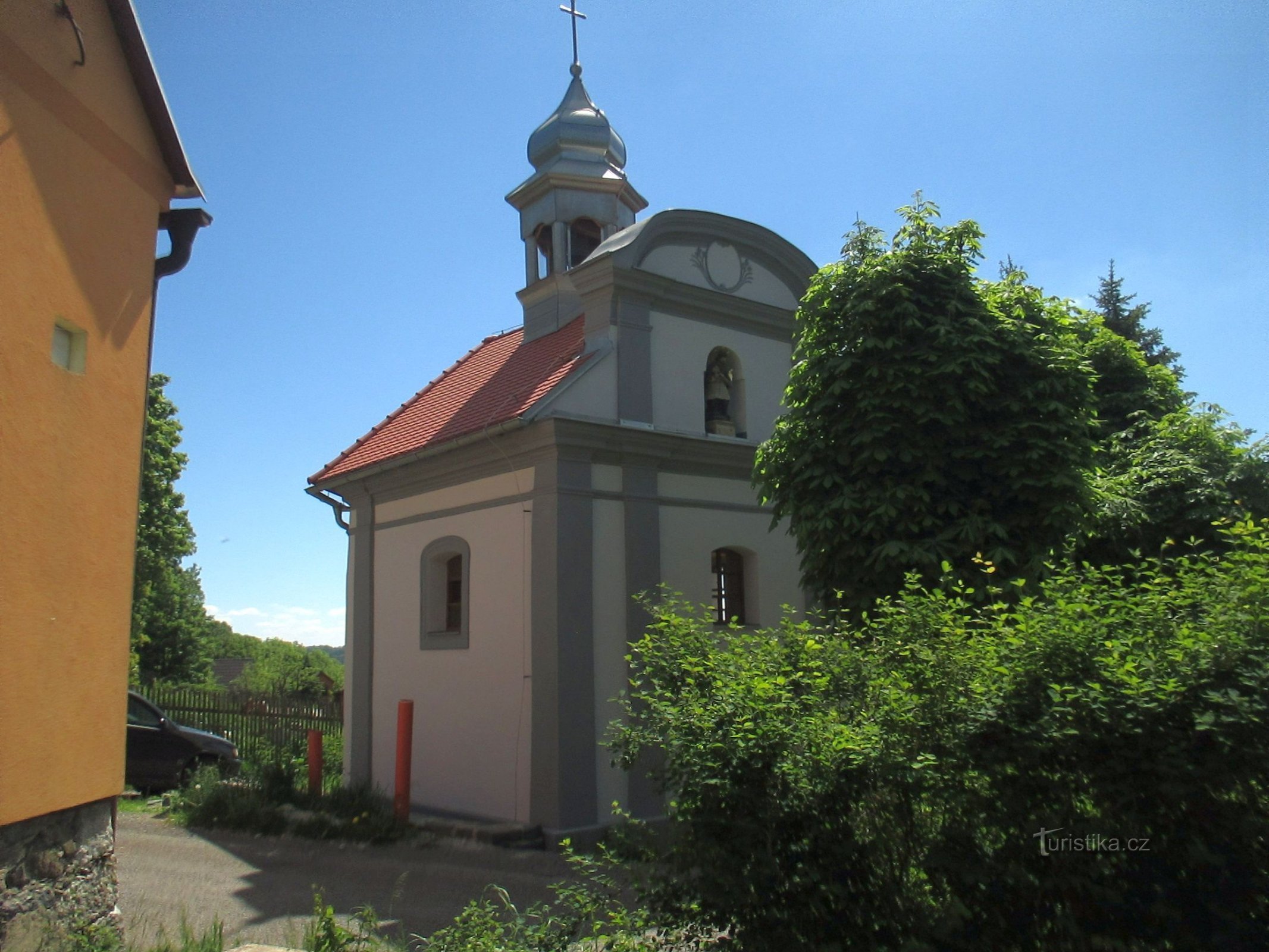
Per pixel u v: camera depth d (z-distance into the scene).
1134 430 12.02
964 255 9.30
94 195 6.07
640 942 5.21
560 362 13.12
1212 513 9.86
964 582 7.98
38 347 5.52
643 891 4.94
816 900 4.37
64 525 5.72
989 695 4.20
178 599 44.97
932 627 4.79
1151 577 5.34
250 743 17.78
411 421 15.76
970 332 8.61
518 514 12.18
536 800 11.23
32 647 5.41
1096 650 4.10
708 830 4.59
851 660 5.01
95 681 6.01
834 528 8.54
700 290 13.43
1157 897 3.79
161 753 15.13
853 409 8.68
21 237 5.39
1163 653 3.95
